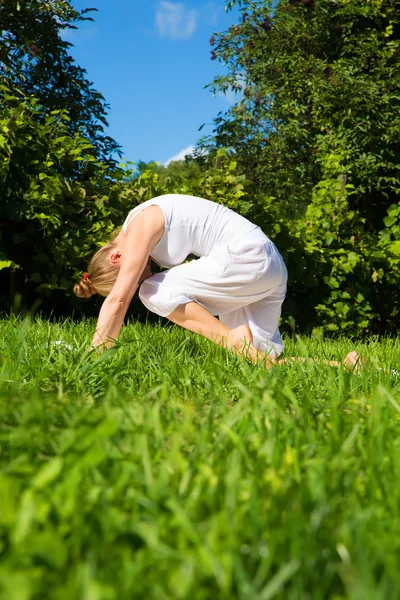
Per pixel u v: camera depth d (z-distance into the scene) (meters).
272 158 14.48
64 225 5.97
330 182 7.23
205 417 1.74
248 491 1.05
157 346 3.08
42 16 11.56
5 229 5.95
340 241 7.02
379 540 0.84
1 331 3.12
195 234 3.21
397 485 1.09
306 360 2.63
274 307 3.42
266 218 6.56
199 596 0.68
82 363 2.33
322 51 13.02
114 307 2.96
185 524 0.81
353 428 1.53
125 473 1.03
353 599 0.66
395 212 7.90
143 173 6.39
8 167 5.64
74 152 6.24
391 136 10.66
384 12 11.97
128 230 3.18
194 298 3.23
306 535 0.84
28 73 11.80
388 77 11.65
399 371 2.72
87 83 12.21
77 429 1.28
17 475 1.01
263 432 1.46
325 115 11.95
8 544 0.80
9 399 1.66
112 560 0.77
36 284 6.14
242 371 2.43
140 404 1.76
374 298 7.31
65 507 0.87
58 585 0.68
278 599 0.70
